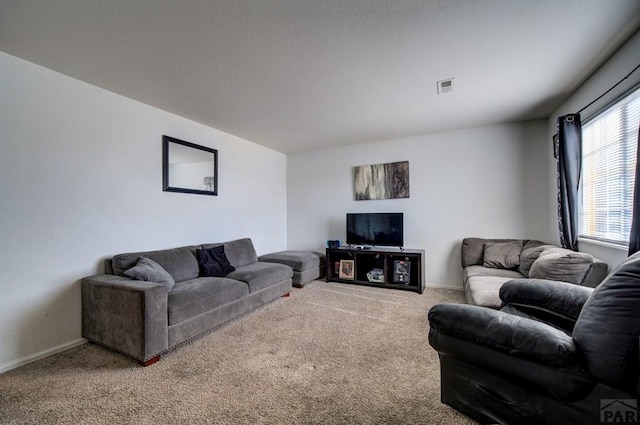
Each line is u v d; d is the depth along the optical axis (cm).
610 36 189
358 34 185
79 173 243
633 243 171
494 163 378
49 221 224
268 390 170
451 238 403
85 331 234
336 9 161
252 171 454
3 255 200
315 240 510
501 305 201
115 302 210
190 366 198
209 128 376
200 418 147
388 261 419
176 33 182
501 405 127
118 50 200
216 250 336
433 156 413
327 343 232
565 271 212
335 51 204
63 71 229
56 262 227
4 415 150
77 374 190
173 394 167
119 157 273
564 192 273
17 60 209
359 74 238
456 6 160
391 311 307
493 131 378
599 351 96
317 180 507
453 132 401
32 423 144
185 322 226
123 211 276
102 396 165
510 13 166
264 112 325
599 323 99
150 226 301
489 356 122
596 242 240
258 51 203
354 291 388
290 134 414
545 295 171
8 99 204
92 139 252
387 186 443
